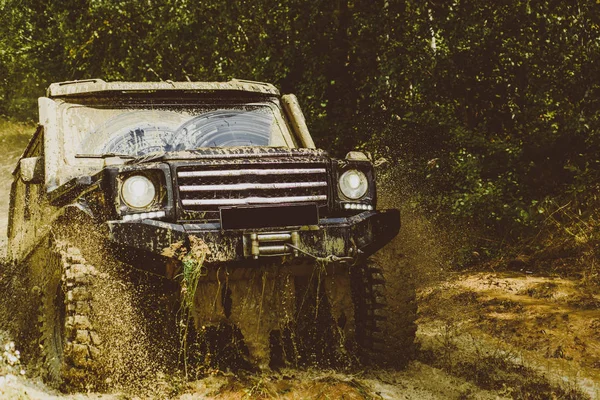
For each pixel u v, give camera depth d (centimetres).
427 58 1071
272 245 480
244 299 507
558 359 573
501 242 955
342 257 496
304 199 500
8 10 1667
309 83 1191
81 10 1502
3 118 2172
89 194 482
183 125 601
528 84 1039
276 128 630
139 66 1419
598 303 709
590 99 991
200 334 512
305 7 1206
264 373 504
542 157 999
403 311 537
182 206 474
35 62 1662
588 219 911
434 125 1066
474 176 978
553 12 995
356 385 487
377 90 1098
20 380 494
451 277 873
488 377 522
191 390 476
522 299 752
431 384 509
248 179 486
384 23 1125
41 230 552
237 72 1336
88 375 461
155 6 1408
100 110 591
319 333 555
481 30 1023
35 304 538
